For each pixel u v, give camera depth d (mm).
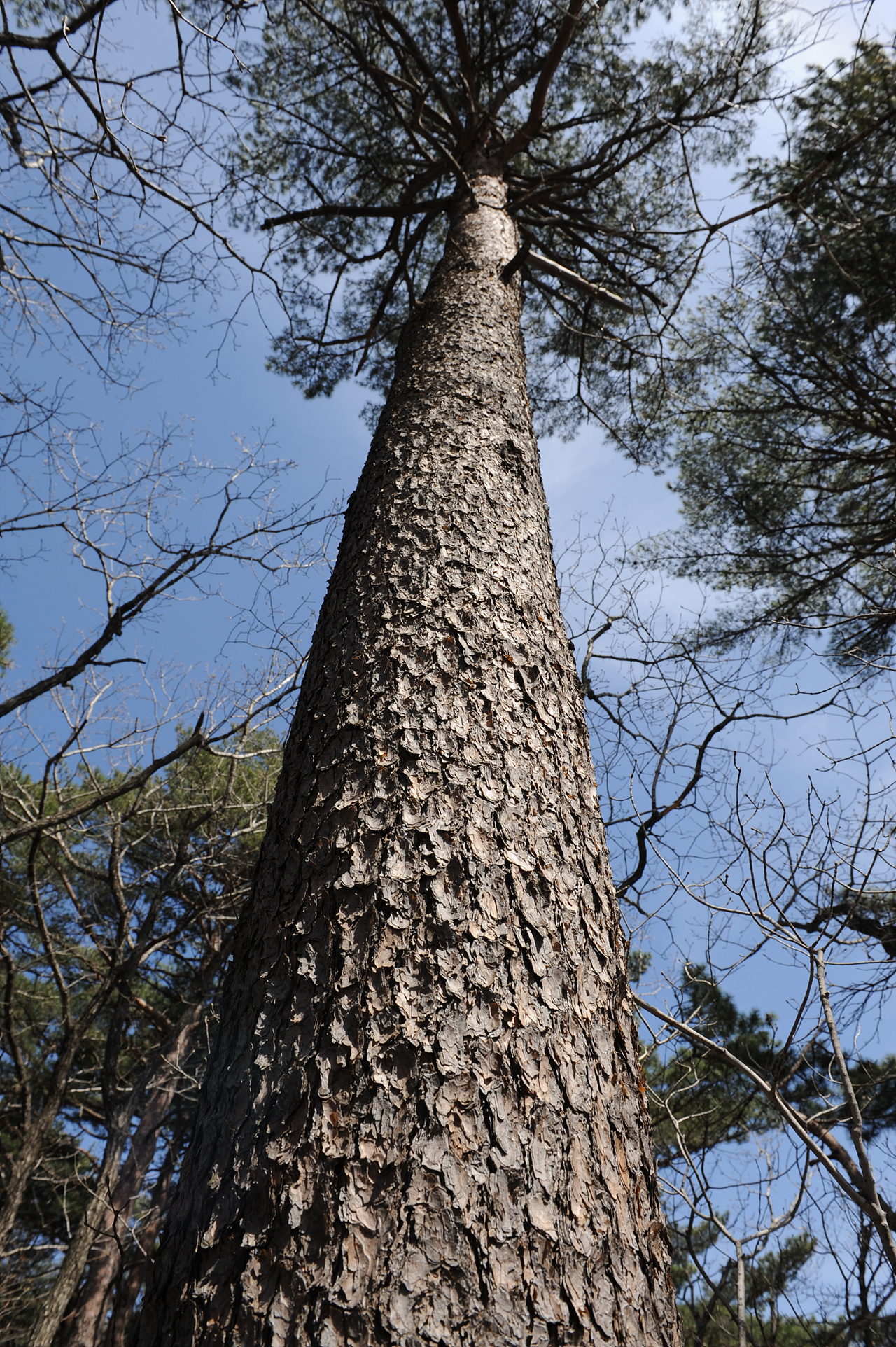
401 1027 1209
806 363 5742
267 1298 990
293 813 1594
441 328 3283
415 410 2709
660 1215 1288
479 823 1497
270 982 1330
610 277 6125
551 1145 1166
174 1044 6922
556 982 1357
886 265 5414
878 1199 2338
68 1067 6723
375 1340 936
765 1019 4586
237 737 6902
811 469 6188
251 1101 1191
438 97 5395
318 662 1918
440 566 2018
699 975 3787
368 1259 1000
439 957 1294
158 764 5371
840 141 4984
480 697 1729
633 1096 1371
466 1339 956
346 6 4684
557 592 2318
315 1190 1063
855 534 6035
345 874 1405
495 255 3990
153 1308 1079
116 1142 6383
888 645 5793
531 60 5453
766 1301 2982
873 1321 2627
